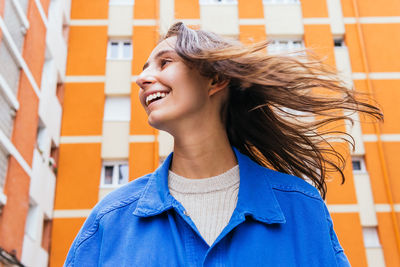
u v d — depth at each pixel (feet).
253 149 5.42
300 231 4.07
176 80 4.29
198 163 4.43
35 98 37.70
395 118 45.85
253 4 49.90
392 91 47.11
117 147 44.45
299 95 4.82
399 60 48.34
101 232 4.25
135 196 4.39
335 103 4.92
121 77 47.24
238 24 49.11
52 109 42.55
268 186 4.29
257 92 4.85
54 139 43.04
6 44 32.86
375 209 42.63
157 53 4.50
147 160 43.86
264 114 5.16
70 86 46.57
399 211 42.52
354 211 42.52
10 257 30.32
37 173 37.40
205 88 4.44
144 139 44.57
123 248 3.98
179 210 4.02
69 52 47.88
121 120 45.50
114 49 49.42
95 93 46.42
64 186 42.86
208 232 4.12
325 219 4.25
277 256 3.85
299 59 4.67
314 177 5.44
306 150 5.36
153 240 3.93
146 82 4.38
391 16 50.14
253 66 4.37
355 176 43.73
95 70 47.34
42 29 40.65
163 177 4.35
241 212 3.95
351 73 47.67
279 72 4.48
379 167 44.06
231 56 4.21
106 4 50.01
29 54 37.35
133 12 49.78
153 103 4.33
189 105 4.27
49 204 41.01
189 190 4.36
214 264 3.78
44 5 41.78
